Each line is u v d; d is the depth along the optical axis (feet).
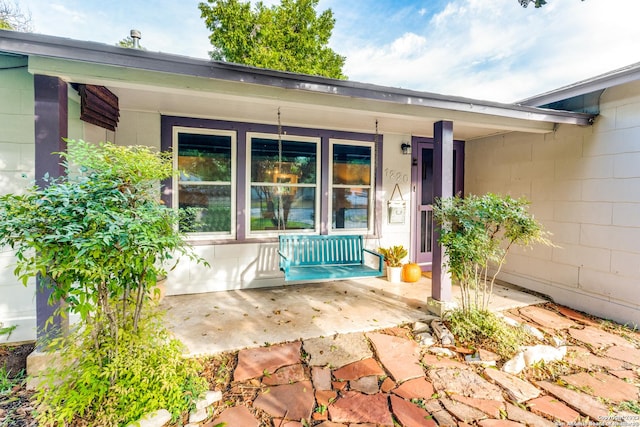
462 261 9.53
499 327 9.13
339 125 14.62
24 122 8.30
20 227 4.97
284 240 13.48
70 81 7.37
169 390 6.01
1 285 8.45
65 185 5.46
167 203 12.82
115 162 6.12
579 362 8.08
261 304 11.87
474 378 7.27
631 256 10.59
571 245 12.47
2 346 8.30
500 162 15.78
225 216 13.87
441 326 9.73
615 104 11.06
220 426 5.63
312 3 39.50
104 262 5.30
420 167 17.28
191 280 13.20
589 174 11.89
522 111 10.94
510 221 9.36
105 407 5.58
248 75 8.02
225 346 8.43
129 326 6.40
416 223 17.31
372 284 14.75
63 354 5.90
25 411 6.04
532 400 6.53
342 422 5.79
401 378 7.18
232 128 13.57
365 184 16.25
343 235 14.48
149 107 11.80
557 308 12.17
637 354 8.54
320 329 9.61
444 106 10.10
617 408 6.31
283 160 14.65
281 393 6.58
